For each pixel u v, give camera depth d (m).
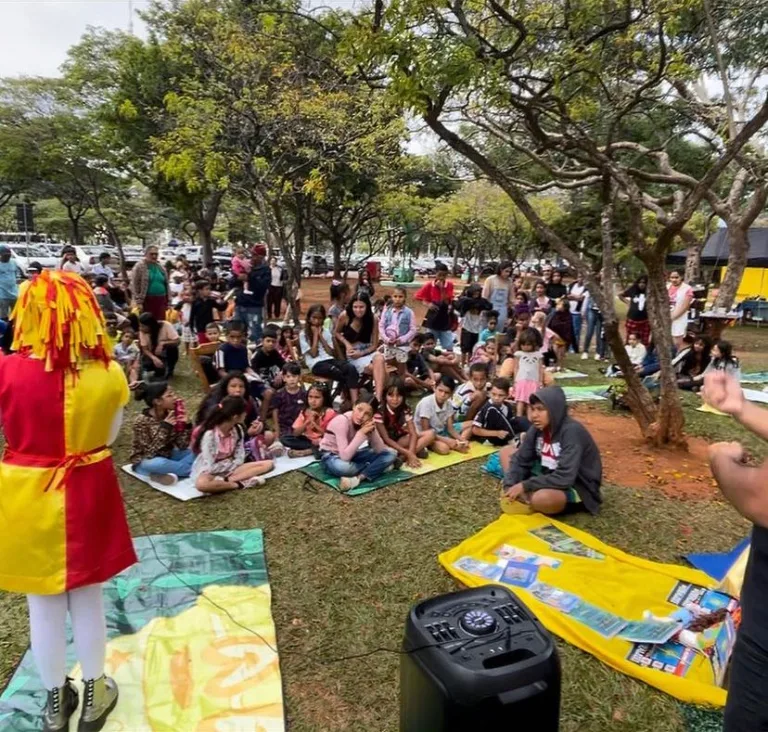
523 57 4.82
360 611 3.25
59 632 2.33
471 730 1.71
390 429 5.39
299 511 4.41
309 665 2.85
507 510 4.42
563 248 5.45
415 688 1.84
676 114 8.88
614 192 6.58
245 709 2.54
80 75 17.73
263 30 8.52
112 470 2.37
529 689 1.73
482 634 1.86
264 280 9.82
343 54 4.75
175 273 18.78
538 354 6.49
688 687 2.65
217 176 10.48
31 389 2.16
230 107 10.25
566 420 4.36
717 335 8.65
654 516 4.43
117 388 2.29
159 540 3.88
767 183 7.26
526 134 6.99
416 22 4.35
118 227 35.78
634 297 9.09
